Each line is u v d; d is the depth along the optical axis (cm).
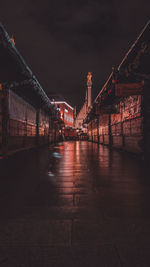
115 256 184
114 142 1616
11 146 1035
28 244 205
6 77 911
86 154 1191
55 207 316
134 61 784
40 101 1630
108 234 227
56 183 473
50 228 243
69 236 222
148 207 316
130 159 929
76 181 493
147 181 491
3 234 228
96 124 3008
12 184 464
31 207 316
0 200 352
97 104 1708
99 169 663
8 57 727
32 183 474
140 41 707
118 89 849
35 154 1205
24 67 873
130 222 260
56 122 3562
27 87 1155
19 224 254
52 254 187
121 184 462
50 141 2844
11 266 171
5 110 962
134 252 190
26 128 1401
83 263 174
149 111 848
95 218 273
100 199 356
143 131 873
